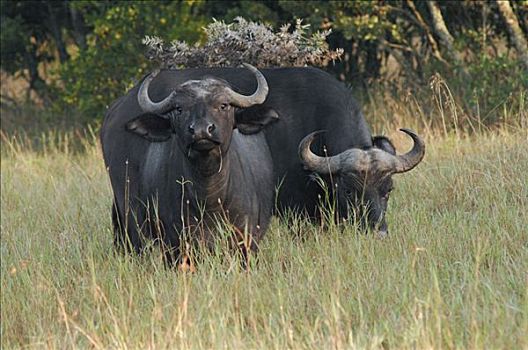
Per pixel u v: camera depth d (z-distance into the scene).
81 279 26.58
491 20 55.22
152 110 25.77
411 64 57.91
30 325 24.59
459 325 21.44
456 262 25.11
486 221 28.92
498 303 22.00
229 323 23.34
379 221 28.22
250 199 27.06
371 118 51.28
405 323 21.56
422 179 34.28
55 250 30.41
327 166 29.02
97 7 62.28
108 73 58.34
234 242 26.77
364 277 24.91
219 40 34.84
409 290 23.44
